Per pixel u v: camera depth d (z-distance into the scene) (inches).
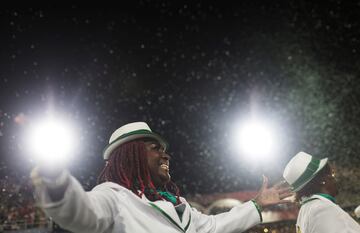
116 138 89.9
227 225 105.7
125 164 87.0
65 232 407.5
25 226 415.2
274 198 115.0
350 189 374.9
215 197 592.4
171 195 90.9
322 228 122.3
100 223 69.9
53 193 61.1
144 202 79.0
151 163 89.0
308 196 135.8
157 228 77.0
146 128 93.0
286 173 139.9
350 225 121.0
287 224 402.6
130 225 75.5
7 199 429.1
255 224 110.8
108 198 75.1
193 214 100.0
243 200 587.8
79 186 65.0
